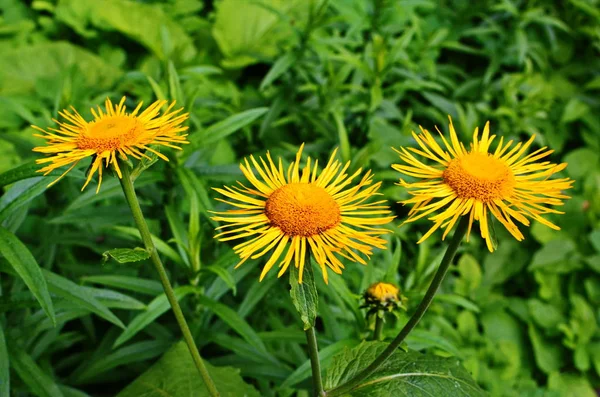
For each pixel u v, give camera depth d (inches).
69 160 16.4
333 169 17.5
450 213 15.9
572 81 49.7
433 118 42.2
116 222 25.5
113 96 32.8
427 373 18.8
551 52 49.3
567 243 40.6
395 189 27.1
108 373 26.1
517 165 16.8
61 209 29.6
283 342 26.5
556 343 38.4
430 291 16.7
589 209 41.9
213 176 25.6
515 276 42.1
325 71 36.7
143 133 16.6
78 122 17.2
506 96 40.4
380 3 36.2
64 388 24.2
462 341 35.7
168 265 27.5
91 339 28.0
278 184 17.3
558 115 46.9
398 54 33.6
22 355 22.1
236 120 25.1
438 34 38.9
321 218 16.1
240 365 24.5
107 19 43.7
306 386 23.5
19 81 42.4
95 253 31.8
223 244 27.2
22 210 22.9
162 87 30.0
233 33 44.2
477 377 32.9
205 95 38.2
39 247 27.7
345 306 24.4
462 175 16.1
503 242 41.9
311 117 34.0
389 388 18.5
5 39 46.1
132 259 16.4
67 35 48.3
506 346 36.6
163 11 46.9
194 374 22.0
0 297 22.2
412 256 36.4
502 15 44.9
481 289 38.3
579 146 48.9
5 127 38.6
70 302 22.9
